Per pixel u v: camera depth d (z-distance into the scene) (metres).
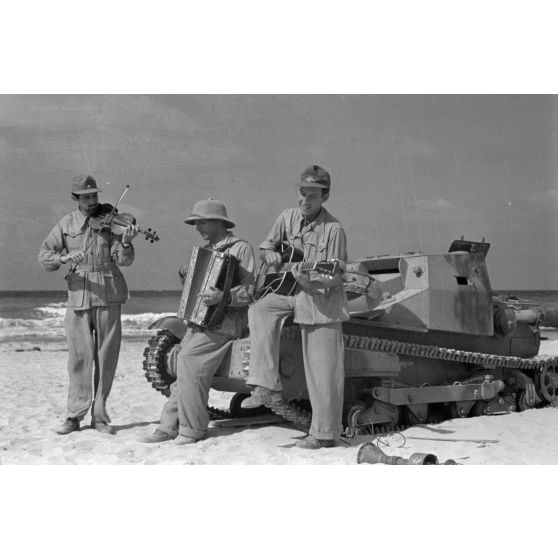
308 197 7.75
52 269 8.52
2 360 17.27
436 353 9.16
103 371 8.55
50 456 7.30
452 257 9.48
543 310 10.71
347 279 7.95
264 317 7.59
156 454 7.43
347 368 8.24
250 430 8.54
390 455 7.37
